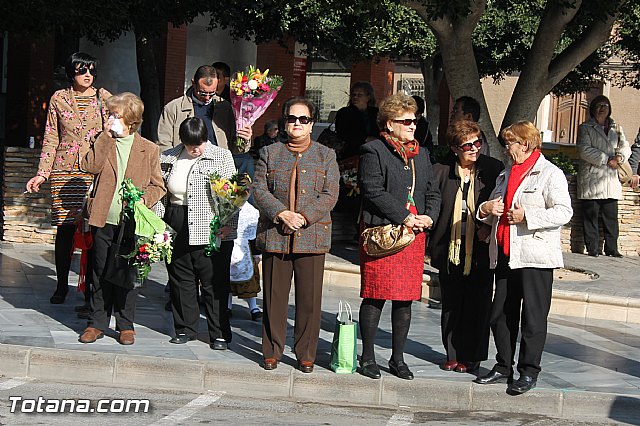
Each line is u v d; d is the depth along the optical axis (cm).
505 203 754
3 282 1092
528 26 2022
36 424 646
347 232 1477
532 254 739
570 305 1142
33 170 1386
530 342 750
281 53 2609
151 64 1842
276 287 775
